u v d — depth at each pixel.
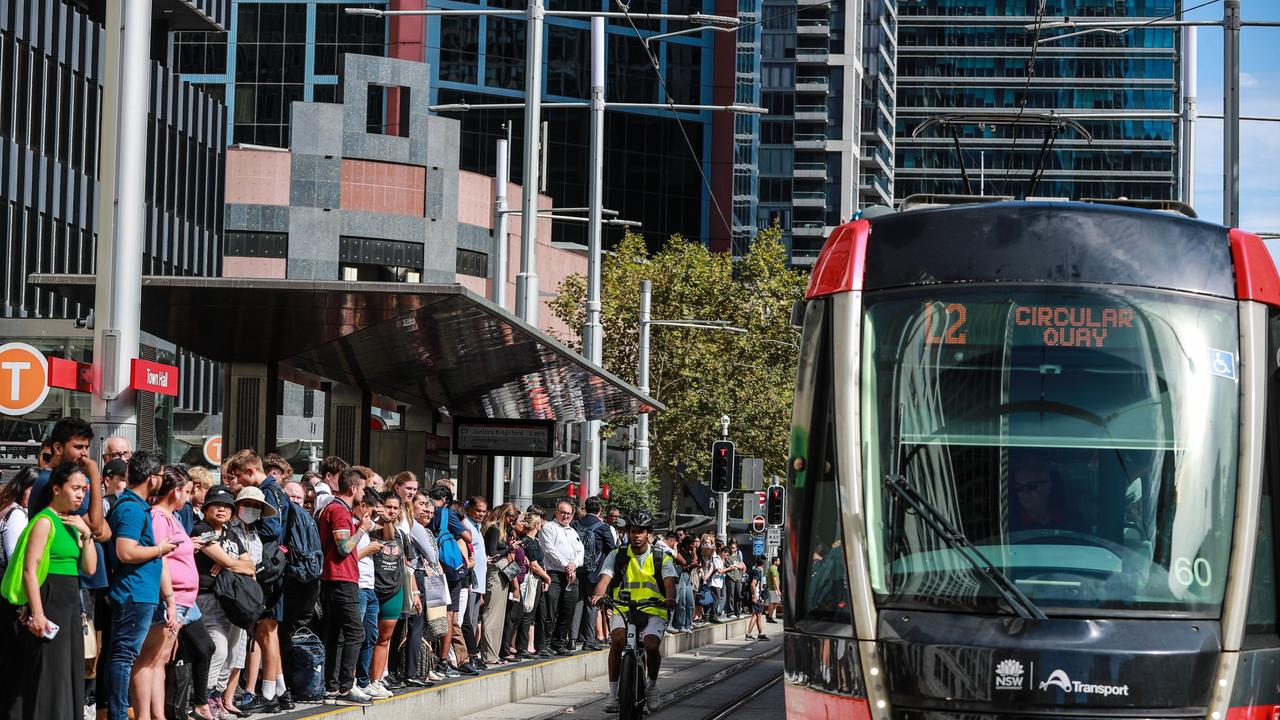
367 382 51.88
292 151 144.12
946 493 18.50
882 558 18.47
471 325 37.75
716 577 74.88
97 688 23.30
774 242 128.88
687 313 122.75
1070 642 17.50
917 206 23.31
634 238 126.25
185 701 24.34
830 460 19.16
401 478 32.78
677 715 36.94
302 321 36.09
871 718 18.00
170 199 124.25
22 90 99.69
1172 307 18.95
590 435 72.88
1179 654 17.50
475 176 155.62
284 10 190.75
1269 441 18.77
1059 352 18.80
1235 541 18.16
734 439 122.38
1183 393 18.62
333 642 29.09
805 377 19.86
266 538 26.48
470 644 37.75
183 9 122.44
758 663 54.53
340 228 145.12
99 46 110.56
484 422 56.22
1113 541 18.12
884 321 19.33
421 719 31.97
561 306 123.81
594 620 48.31
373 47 191.25
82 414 57.09
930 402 18.88
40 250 102.44
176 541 23.52
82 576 21.92
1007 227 19.45
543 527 44.16
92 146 109.69
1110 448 18.44
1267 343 19.14
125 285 29.14
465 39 196.88
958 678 17.64
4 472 53.94
